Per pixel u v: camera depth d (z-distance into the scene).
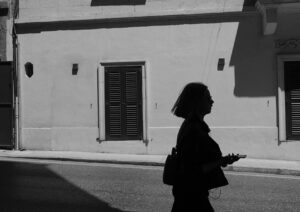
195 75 14.52
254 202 8.71
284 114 14.03
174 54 14.62
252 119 14.23
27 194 9.08
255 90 14.22
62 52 15.26
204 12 14.32
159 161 13.27
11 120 15.59
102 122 14.95
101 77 14.98
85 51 15.11
